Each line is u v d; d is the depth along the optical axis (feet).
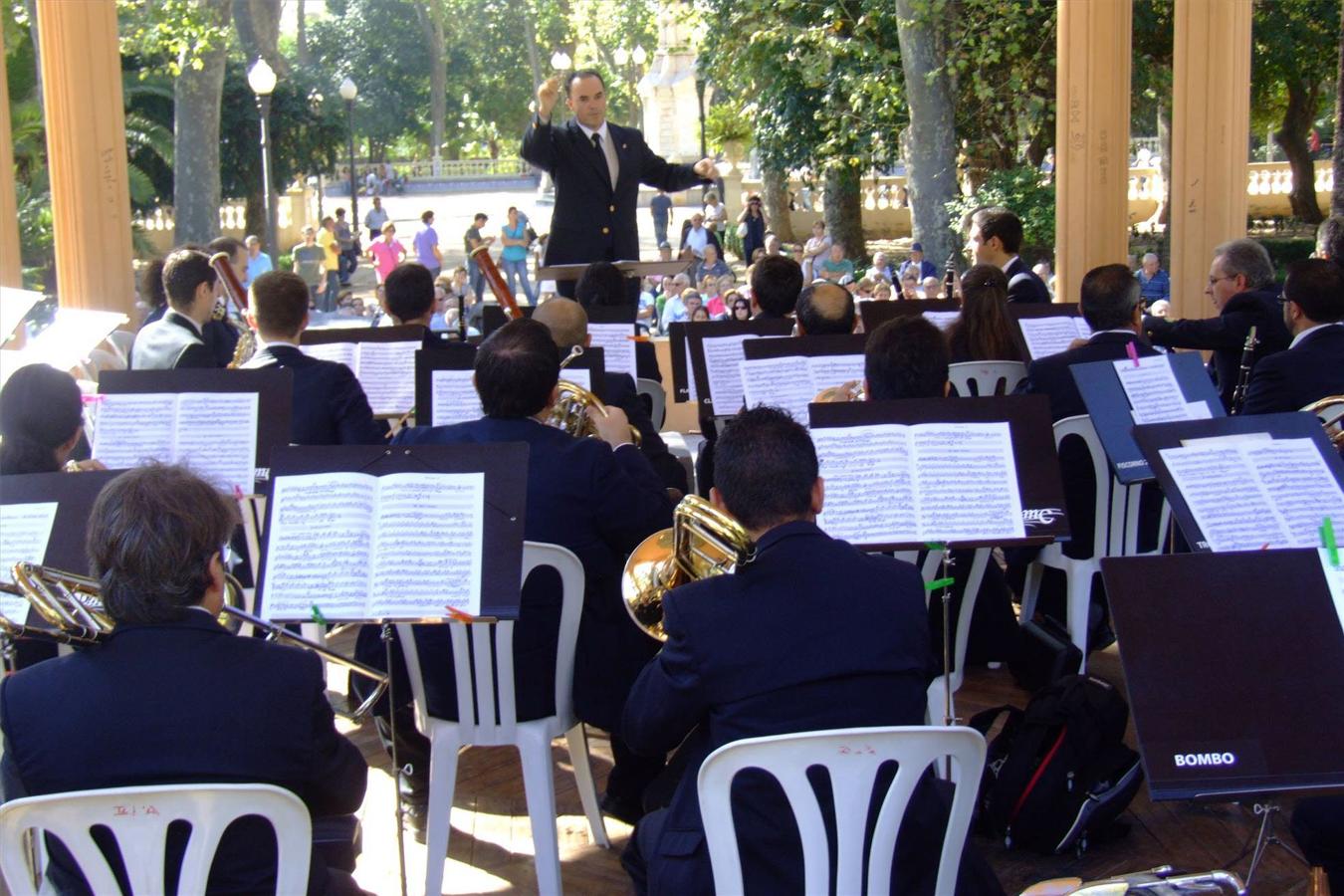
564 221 24.48
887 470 10.51
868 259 69.46
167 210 82.12
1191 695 7.48
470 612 9.16
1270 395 13.78
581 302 20.30
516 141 183.83
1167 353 13.25
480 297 59.26
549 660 10.84
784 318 18.26
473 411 15.49
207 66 64.28
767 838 7.61
